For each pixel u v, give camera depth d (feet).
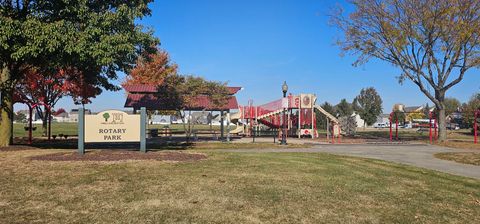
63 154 41.63
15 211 21.06
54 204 22.41
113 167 33.12
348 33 110.22
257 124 140.56
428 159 58.54
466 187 32.30
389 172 38.19
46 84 100.53
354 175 34.40
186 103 105.40
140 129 45.01
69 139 94.38
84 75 68.03
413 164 51.34
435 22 97.86
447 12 95.50
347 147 82.84
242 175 31.37
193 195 24.75
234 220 20.38
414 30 101.45
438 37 100.58
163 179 28.91
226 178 29.94
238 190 26.35
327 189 27.78
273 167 36.11
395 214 22.65
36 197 23.72
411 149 78.84
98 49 45.62
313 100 130.00
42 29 44.42
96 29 46.01
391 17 102.47
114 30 49.62
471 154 64.23
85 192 24.97
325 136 137.18
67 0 47.24
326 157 49.88
